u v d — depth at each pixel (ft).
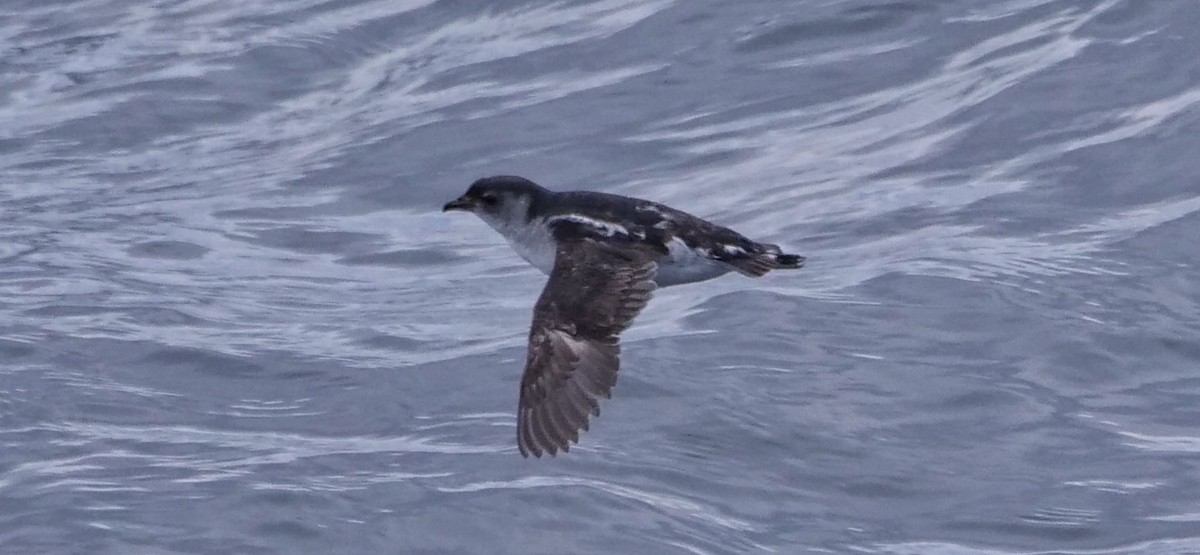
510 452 43.34
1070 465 42.73
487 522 39.73
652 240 32.53
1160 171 58.59
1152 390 46.29
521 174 65.82
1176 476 42.09
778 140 65.36
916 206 58.70
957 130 63.67
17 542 39.60
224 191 67.15
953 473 42.45
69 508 40.98
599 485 41.39
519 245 34.58
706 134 66.74
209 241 62.59
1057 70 66.33
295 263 60.75
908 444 43.78
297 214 64.80
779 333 49.65
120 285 58.54
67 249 62.18
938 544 39.68
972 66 68.08
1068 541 39.75
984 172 60.54
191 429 46.21
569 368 29.09
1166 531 39.99
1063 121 63.00
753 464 42.73
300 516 40.24
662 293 53.62
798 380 46.96
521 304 55.16
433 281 58.18
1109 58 66.59
